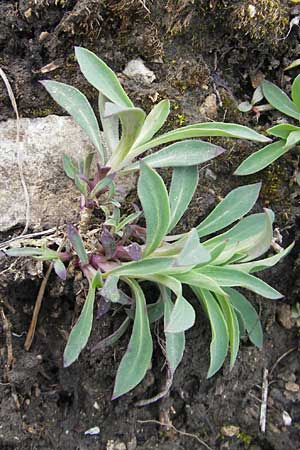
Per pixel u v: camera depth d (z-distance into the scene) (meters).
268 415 0.29
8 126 0.27
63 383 0.27
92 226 0.26
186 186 0.25
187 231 0.27
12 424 0.26
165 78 0.28
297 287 0.30
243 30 0.28
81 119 0.24
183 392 0.29
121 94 0.24
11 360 0.27
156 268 0.23
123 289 0.27
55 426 0.27
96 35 0.27
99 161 0.27
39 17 0.27
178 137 0.24
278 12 0.28
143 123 0.23
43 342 0.27
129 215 0.26
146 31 0.28
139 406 0.28
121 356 0.27
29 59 0.27
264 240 0.24
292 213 0.29
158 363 0.28
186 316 0.21
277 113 0.29
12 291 0.26
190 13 0.28
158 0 0.28
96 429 0.27
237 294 0.26
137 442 0.28
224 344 0.24
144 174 0.22
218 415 0.29
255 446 0.29
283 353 0.30
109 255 0.24
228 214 0.25
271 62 0.29
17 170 0.26
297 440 0.29
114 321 0.27
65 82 0.27
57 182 0.27
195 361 0.28
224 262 0.24
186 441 0.28
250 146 0.29
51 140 0.27
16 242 0.26
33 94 0.27
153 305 0.26
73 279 0.26
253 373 0.29
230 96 0.29
